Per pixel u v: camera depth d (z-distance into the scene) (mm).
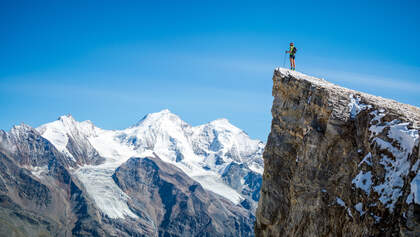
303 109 39719
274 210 40250
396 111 30125
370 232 25141
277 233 39125
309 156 34406
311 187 33156
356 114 33094
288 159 40500
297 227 33344
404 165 25453
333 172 32125
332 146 32938
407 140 26125
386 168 26594
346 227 28062
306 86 40125
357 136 31641
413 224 22484
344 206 29797
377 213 25406
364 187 27484
